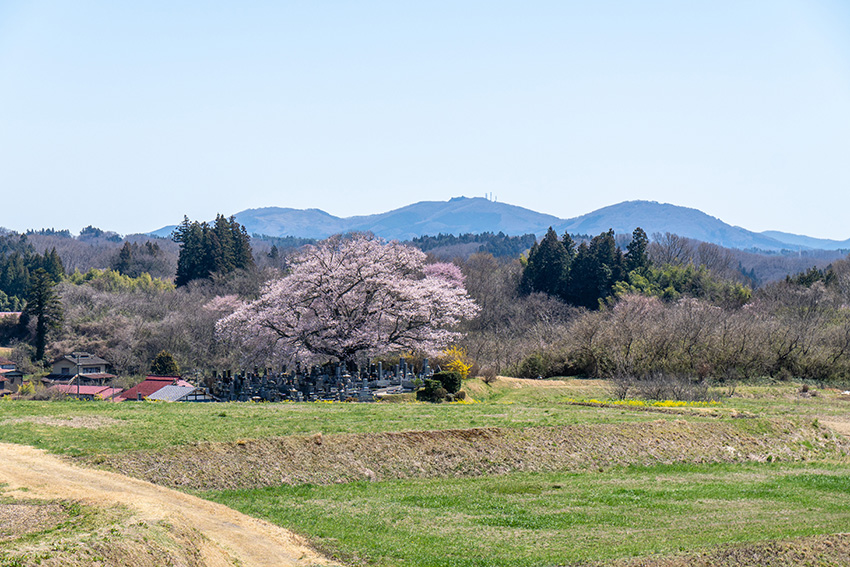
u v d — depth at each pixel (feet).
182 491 70.90
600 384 184.24
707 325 210.38
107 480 68.39
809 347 203.72
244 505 68.69
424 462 86.43
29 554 43.32
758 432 106.73
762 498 78.89
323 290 164.86
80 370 261.44
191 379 256.93
